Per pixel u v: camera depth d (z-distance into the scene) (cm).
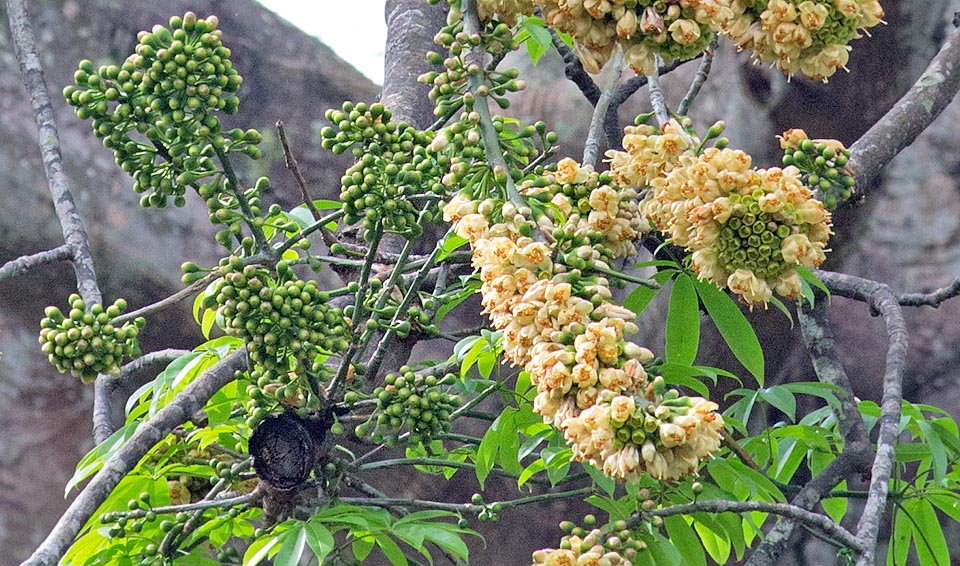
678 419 184
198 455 224
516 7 200
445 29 201
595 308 188
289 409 209
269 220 212
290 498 211
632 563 207
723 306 221
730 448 223
